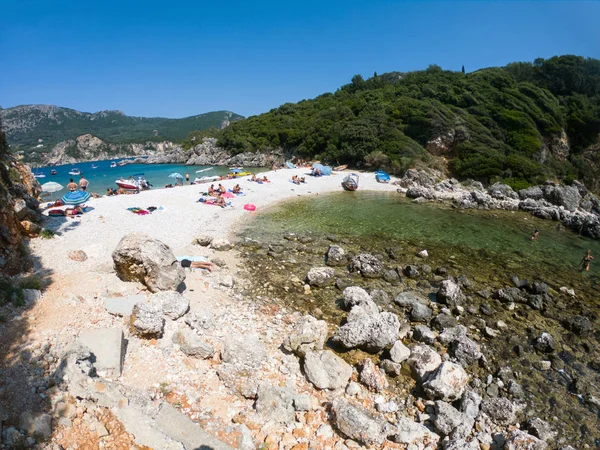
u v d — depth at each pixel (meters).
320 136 75.12
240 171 56.00
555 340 15.77
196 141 110.81
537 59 90.69
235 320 15.12
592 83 78.94
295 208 38.16
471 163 59.34
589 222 34.81
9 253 16.34
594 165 68.75
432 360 12.47
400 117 70.06
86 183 35.50
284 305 17.19
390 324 13.91
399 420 10.30
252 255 23.45
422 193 46.25
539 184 54.44
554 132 69.12
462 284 20.81
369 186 52.94
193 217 30.56
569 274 23.84
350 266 21.86
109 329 11.46
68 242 21.58
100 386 9.20
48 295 13.70
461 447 9.03
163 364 11.30
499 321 16.88
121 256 15.50
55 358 10.10
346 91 108.00
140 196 35.41
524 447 9.46
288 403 10.10
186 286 17.67
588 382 13.16
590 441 10.62
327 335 14.85
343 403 10.12
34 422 7.75
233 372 11.01
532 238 31.83
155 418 9.02
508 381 12.94
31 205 25.45
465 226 34.38
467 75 85.62
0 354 9.85
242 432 9.06
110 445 7.93
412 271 21.42
